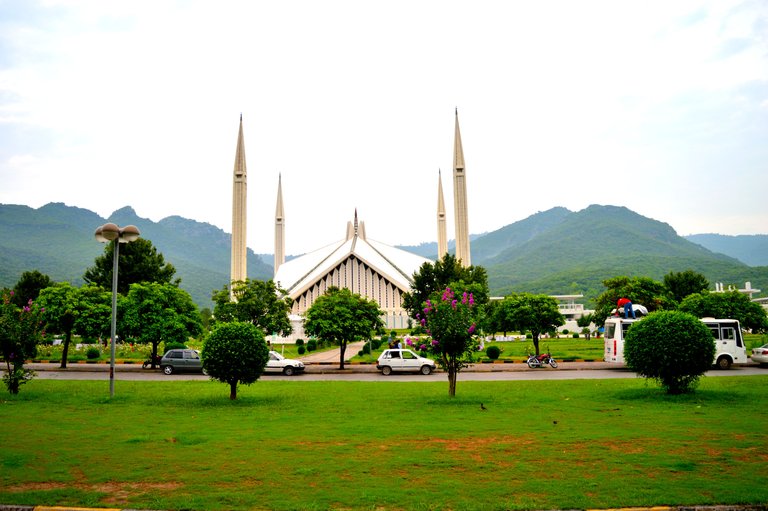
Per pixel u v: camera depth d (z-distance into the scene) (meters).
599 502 7.89
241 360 18.80
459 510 7.62
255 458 10.35
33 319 21.52
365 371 33.41
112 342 20.12
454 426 13.27
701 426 12.86
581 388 21.23
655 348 18.56
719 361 29.97
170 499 8.15
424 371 31.30
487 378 27.22
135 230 20.67
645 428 12.70
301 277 88.94
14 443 11.81
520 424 13.44
